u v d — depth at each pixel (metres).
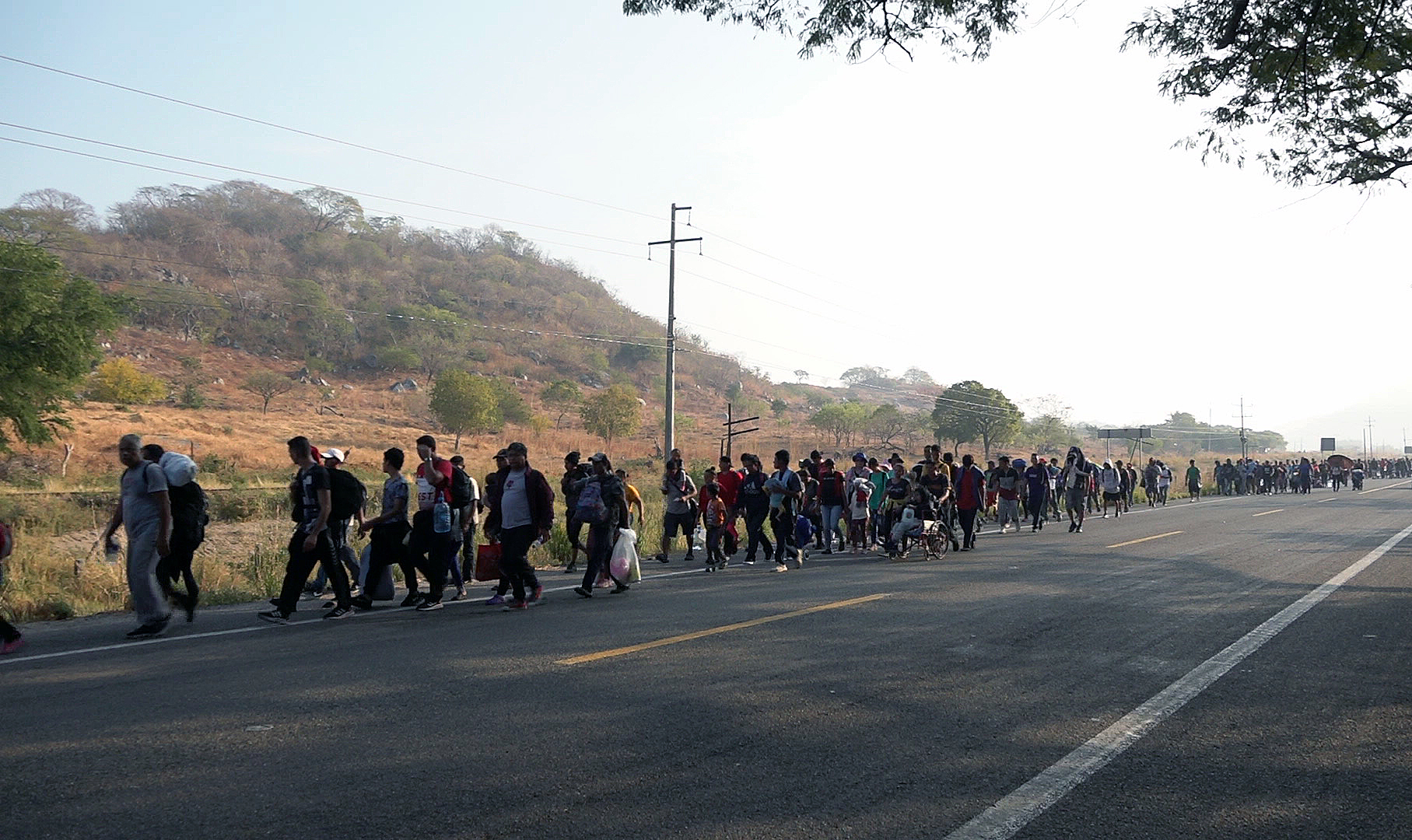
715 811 4.29
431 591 10.09
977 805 4.41
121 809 4.23
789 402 172.50
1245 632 8.64
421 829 4.05
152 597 8.45
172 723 5.57
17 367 28.52
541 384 133.75
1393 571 13.34
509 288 179.25
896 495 16.27
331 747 5.14
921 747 5.26
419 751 5.08
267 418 78.19
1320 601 10.48
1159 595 10.94
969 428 88.81
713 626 8.88
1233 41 10.98
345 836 3.96
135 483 8.50
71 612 10.24
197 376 100.38
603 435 78.62
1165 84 11.72
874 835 4.04
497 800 4.39
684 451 74.12
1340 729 5.68
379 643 8.05
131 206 154.75
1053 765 4.98
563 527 16.06
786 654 7.62
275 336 123.94
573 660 7.37
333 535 9.48
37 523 20.09
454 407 72.50
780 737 5.39
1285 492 48.94
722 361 171.75
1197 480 42.34
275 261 148.75
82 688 6.43
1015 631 8.68
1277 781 4.78
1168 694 6.44
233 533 20.73
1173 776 4.83
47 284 29.02
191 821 4.10
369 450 62.62
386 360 124.44
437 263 178.38
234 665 7.16
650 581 12.79
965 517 16.81
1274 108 11.68
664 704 6.08
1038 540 18.89
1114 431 70.00
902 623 9.06
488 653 7.64
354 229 180.62
